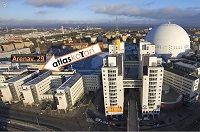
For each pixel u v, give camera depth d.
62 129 175.62
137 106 198.38
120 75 170.50
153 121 178.00
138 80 188.75
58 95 198.88
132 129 156.62
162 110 194.75
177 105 193.62
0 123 192.00
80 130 172.25
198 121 175.75
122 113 185.12
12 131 176.88
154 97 175.88
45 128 179.12
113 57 170.75
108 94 177.62
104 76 170.75
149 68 165.75
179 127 168.75
